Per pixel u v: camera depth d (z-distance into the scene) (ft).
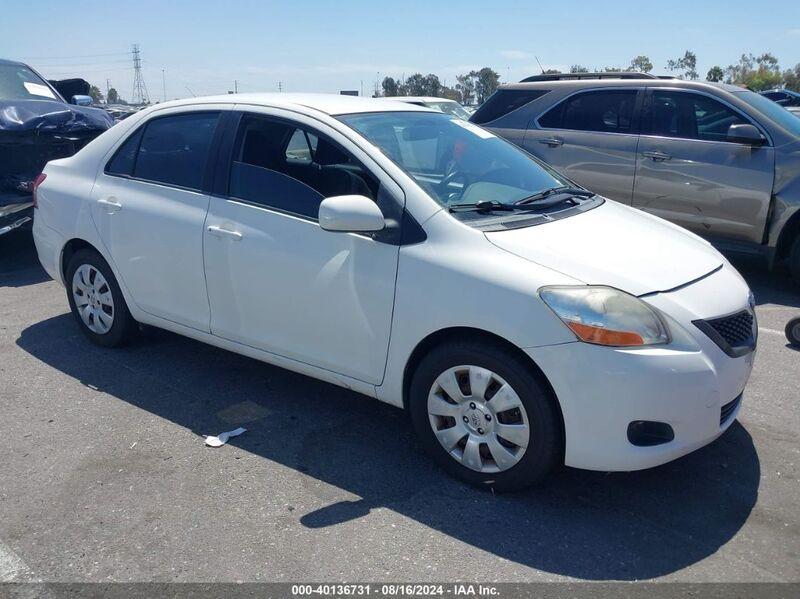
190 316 14.44
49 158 25.80
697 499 11.03
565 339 9.95
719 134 22.54
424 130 13.75
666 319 10.14
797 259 21.94
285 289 12.61
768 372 15.88
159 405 14.15
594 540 10.04
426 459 12.21
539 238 11.18
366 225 11.14
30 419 13.57
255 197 13.23
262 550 9.81
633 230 12.47
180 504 10.85
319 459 12.19
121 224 15.12
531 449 10.52
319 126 12.74
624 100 24.17
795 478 11.59
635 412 9.86
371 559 9.64
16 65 28.35
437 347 11.16
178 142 14.67
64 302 20.67
